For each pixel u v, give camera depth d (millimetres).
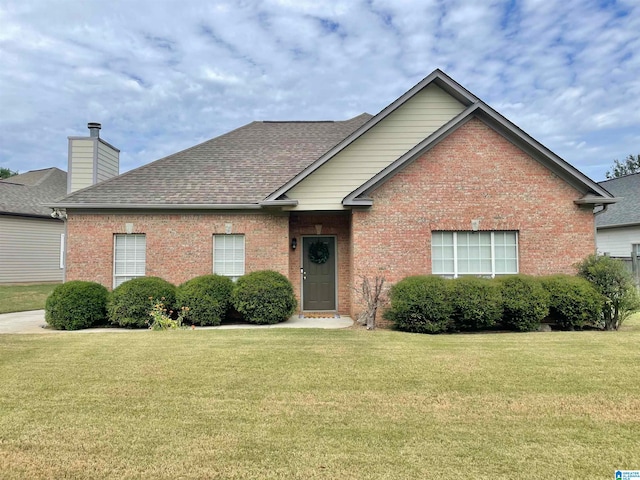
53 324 10914
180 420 4609
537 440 4156
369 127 12680
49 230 23531
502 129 11695
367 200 11539
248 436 4227
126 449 3957
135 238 12938
